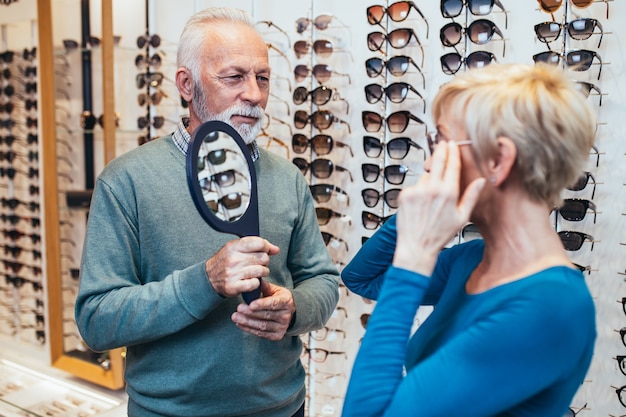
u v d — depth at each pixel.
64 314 2.90
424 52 2.06
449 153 0.72
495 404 0.65
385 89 2.05
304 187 1.47
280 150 2.39
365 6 2.13
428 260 0.72
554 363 0.65
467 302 0.78
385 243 1.07
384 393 0.69
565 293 0.67
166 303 1.11
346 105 2.22
